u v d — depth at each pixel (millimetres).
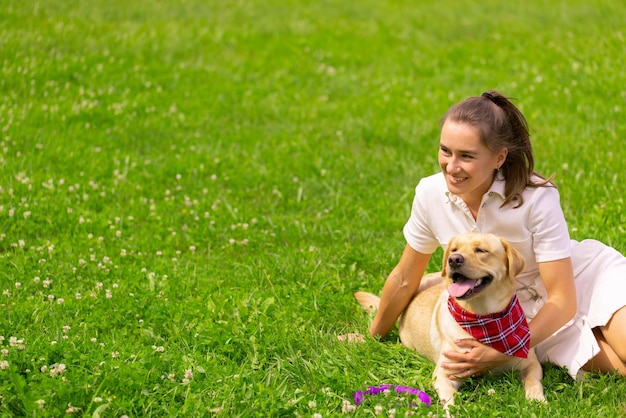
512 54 12711
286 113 10352
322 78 11953
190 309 5051
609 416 3887
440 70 12266
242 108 10453
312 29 14727
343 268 5988
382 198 7535
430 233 4672
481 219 4387
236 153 8758
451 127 4164
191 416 3777
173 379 4121
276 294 5344
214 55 12820
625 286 4324
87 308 5109
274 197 7723
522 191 4289
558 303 4258
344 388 4145
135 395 3887
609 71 10797
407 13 16328
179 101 10555
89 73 11195
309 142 9195
